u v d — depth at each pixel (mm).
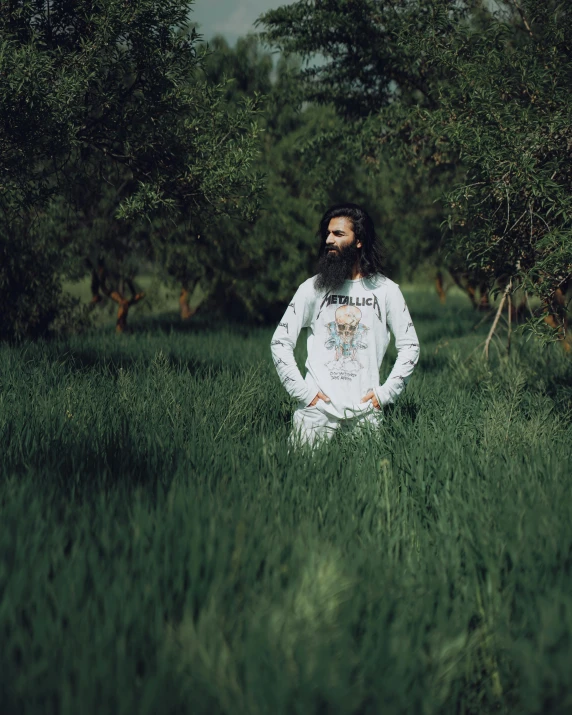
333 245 3969
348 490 3326
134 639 2016
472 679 2217
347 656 1982
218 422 4551
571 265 4844
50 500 2941
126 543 2480
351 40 8641
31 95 5273
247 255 16297
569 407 5453
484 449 4078
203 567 2385
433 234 17094
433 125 6086
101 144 6699
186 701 1852
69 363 7109
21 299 10570
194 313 18797
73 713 1758
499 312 7285
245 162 6438
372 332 4016
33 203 6574
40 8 6113
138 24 5824
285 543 2619
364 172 16312
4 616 2076
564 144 5273
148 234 14781
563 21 6016
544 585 2436
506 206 5430
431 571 2646
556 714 1871
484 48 6441
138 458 3656
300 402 4203
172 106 6367
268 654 1961
